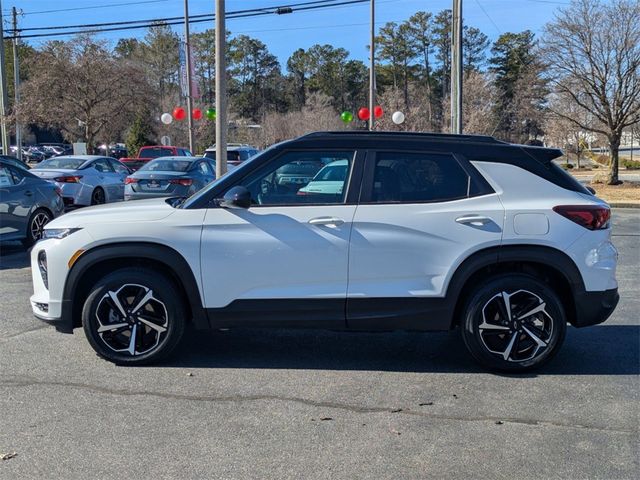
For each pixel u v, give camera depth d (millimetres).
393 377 5035
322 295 5008
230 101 83000
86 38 32031
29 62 33906
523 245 4980
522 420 4227
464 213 4980
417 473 3523
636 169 50594
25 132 71188
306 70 90562
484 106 52625
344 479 3455
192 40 75688
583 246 4988
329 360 5445
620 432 4055
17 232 10562
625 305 7504
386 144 5156
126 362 5184
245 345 5844
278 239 4984
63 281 5133
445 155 5133
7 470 3521
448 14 76125
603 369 5254
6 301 7395
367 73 87250
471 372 5168
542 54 26016
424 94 70688
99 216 5184
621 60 24969
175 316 5152
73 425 4098
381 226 4969
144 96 33812
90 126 32625
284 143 5223
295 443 3867
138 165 25844
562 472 3545
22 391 4652
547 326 5055
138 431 4016
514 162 5121
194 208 5113
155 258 5039
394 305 5023
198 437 3939
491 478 3480
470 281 5133
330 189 5109
